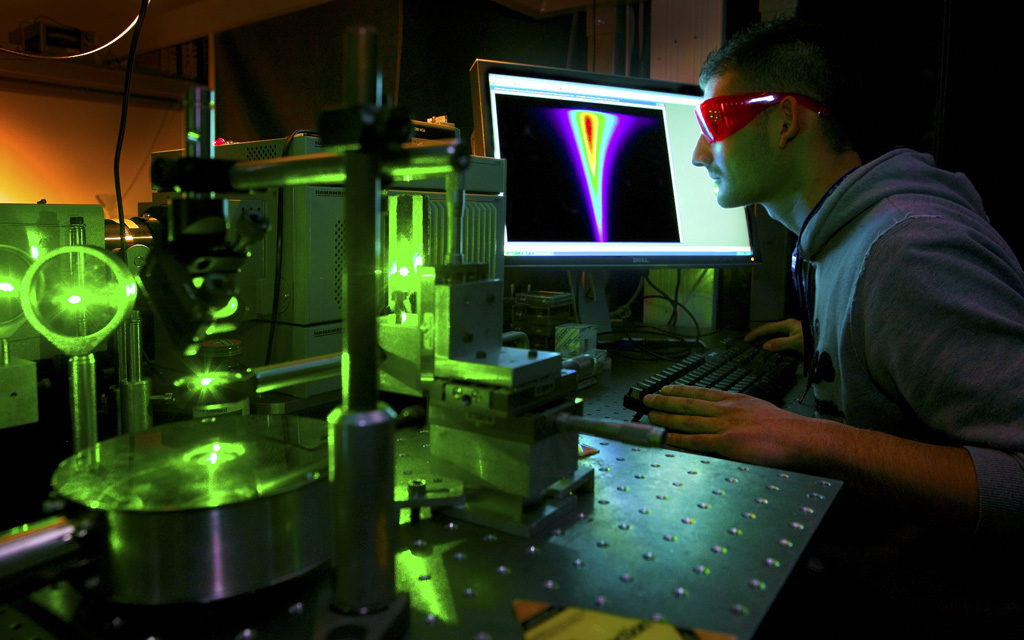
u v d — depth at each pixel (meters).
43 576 0.36
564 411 0.50
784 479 0.59
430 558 0.44
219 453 0.45
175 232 0.39
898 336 0.77
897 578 0.81
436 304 0.48
